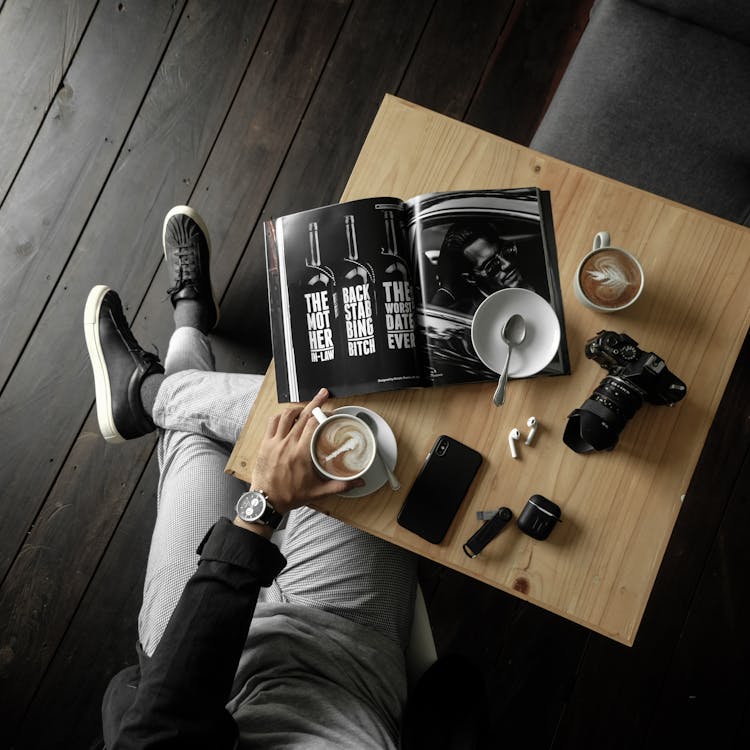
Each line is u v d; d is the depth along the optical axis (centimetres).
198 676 89
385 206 103
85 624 170
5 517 172
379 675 112
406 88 179
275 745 97
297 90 179
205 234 171
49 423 174
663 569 168
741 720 164
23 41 178
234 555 95
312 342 104
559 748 164
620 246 106
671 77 136
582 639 167
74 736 167
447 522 102
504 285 104
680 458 102
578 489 102
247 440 105
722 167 135
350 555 120
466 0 179
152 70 178
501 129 179
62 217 177
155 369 157
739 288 105
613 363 98
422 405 104
